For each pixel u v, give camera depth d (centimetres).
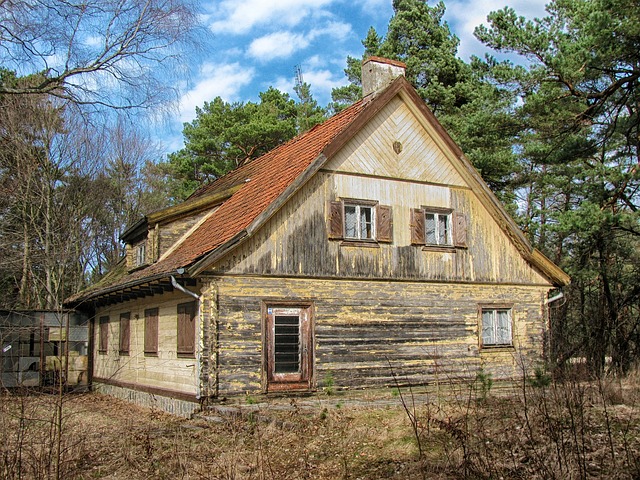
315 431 1145
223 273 1505
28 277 3312
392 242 1753
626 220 1806
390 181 1773
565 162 2005
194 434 1173
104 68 1661
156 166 4353
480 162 2495
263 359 1525
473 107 2980
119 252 4059
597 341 1508
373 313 1697
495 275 1931
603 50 1700
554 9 2123
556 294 2091
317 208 1650
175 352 1628
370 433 1109
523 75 1852
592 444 941
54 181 3266
